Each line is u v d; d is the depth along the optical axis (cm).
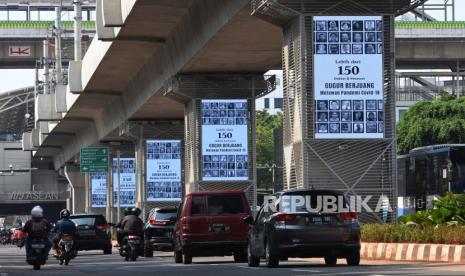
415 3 3644
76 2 7944
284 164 3847
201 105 5900
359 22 3631
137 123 7919
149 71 6569
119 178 9094
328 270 2455
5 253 6425
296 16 3659
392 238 3231
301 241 2638
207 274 2466
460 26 11306
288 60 3778
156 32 5644
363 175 3656
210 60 5497
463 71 11900
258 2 3750
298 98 3650
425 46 11419
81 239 5144
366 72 3625
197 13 4919
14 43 13238
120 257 4703
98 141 9869
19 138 17675
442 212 3180
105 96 8081
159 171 7688
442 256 2831
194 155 5906
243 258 3512
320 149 3634
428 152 5059
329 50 3619
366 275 2150
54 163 15025
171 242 4562
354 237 2658
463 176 4784
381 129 3631
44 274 2822
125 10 5194
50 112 9519
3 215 18788
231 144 5903
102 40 5784
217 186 5881
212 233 3366
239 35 4784
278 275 2281
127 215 4241
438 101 9150
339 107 3619
